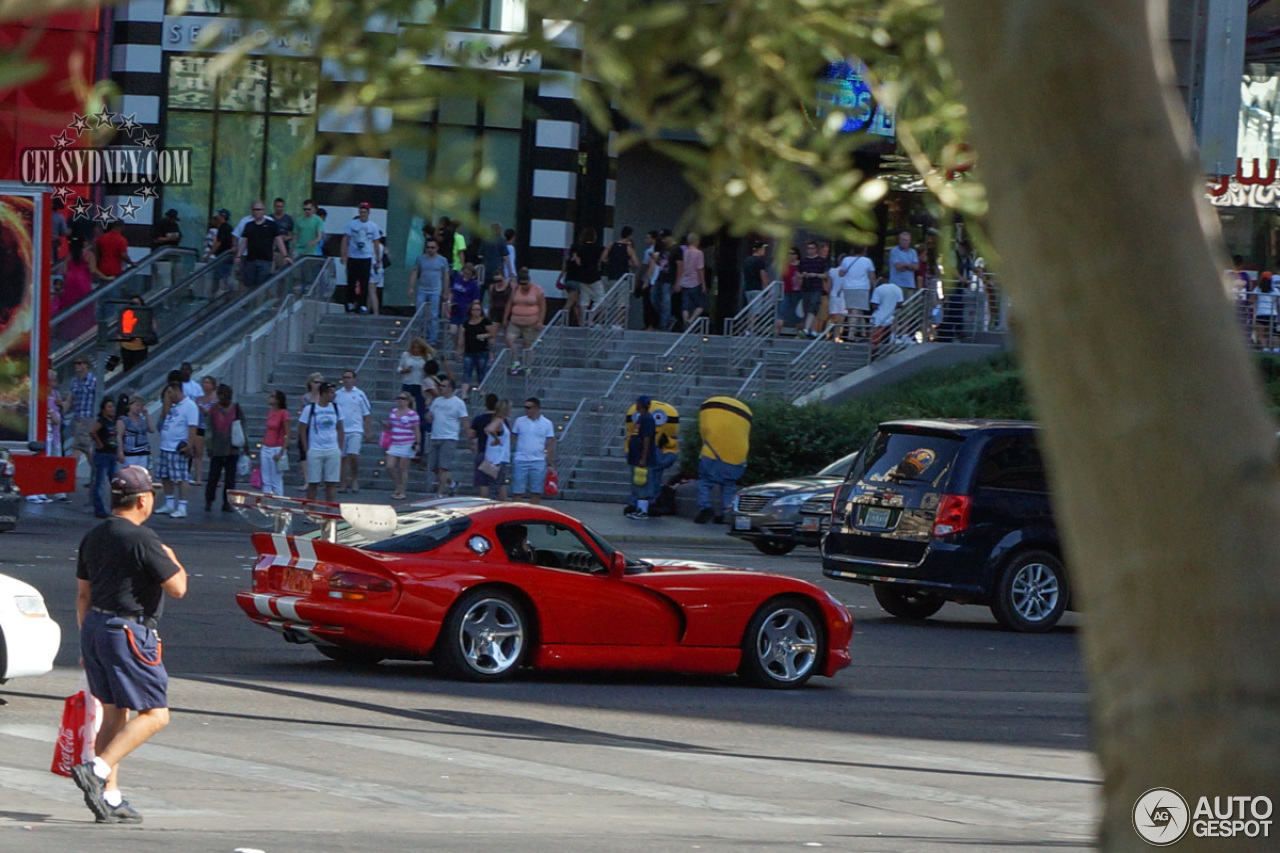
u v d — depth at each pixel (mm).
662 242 63969
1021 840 14867
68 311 53719
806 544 44188
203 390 50250
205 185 70375
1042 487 31812
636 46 4422
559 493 56094
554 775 17141
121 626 14000
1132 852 3652
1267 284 66500
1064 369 3705
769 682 24531
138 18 69312
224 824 14109
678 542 47094
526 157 70625
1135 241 3607
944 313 62844
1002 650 29578
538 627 23250
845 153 4789
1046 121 3646
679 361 60625
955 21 3803
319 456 47156
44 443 38500
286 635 24062
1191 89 61094
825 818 15602
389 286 70875
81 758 13805
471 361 57531
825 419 53812
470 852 13234
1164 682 3617
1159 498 3604
